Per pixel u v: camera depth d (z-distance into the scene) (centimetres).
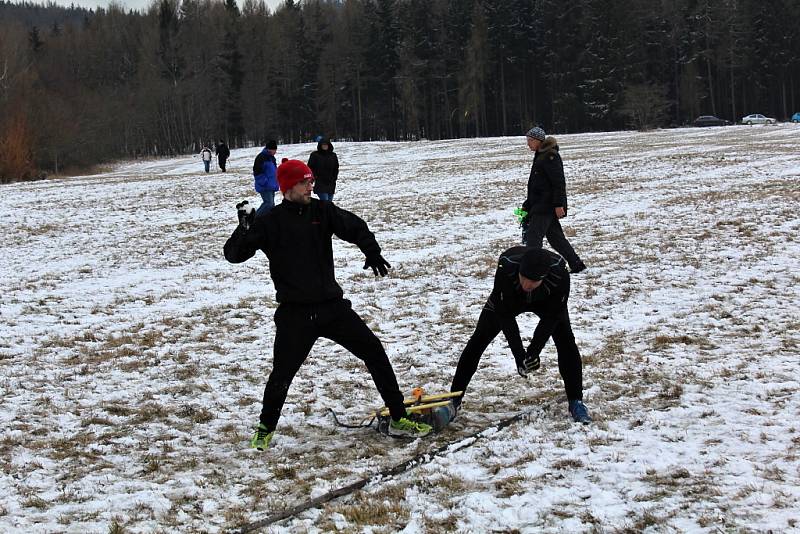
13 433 550
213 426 562
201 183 2689
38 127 5634
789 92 8762
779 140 3419
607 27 7919
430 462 474
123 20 11356
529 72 8856
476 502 415
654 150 3117
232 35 9275
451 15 8869
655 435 492
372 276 1084
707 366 618
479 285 988
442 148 4438
